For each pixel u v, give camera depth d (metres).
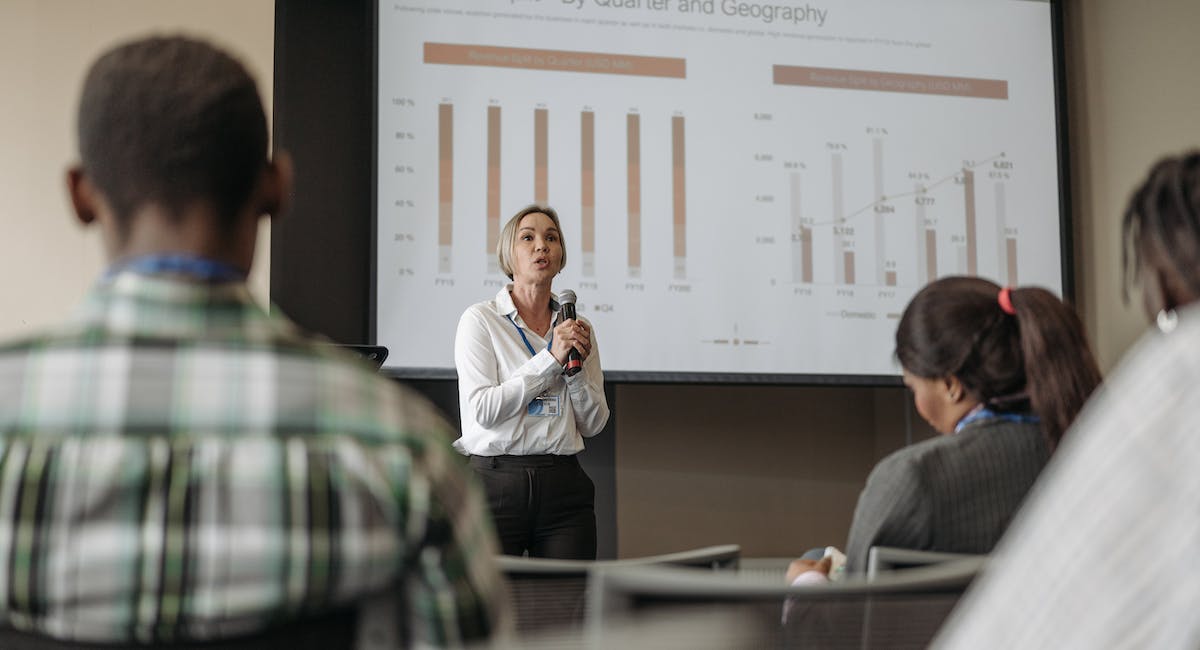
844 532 4.56
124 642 0.75
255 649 0.76
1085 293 4.68
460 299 4.09
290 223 4.12
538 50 4.24
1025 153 4.59
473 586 0.80
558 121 4.23
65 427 0.75
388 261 4.05
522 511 3.12
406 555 0.77
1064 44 4.71
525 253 3.27
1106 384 1.47
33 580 0.74
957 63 4.57
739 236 4.32
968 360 1.51
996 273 4.52
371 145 4.10
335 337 4.12
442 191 4.12
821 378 4.32
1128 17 4.60
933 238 4.48
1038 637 0.60
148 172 0.80
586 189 4.23
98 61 0.84
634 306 4.21
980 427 1.49
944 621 0.91
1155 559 0.57
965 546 1.42
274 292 4.09
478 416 3.09
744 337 4.28
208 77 0.83
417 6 4.17
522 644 0.71
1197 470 0.58
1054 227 4.59
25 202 3.80
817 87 4.45
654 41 4.34
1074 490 0.61
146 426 0.75
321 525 0.75
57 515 0.73
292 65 4.17
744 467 4.50
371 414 0.78
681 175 4.30
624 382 4.18
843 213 4.41
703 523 4.44
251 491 0.74
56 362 0.77
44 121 3.85
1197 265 0.79
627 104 4.29
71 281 3.81
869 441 4.63
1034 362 1.47
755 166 4.36
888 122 4.49
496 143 4.18
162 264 0.79
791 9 4.46
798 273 4.35
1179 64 4.39
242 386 0.77
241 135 0.83
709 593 0.88
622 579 0.90
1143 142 4.50
